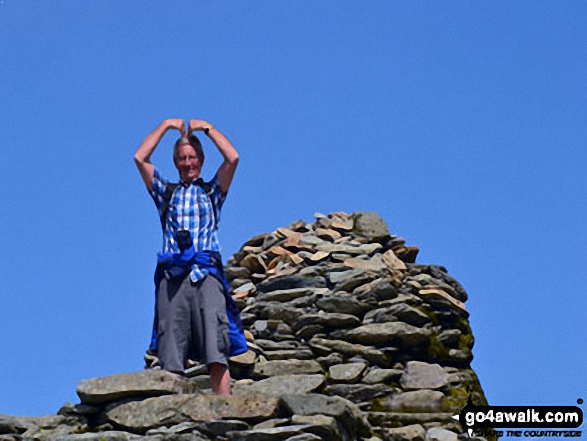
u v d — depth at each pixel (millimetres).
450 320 14664
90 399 11336
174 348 11594
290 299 15094
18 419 11266
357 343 14234
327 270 15531
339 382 13648
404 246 16250
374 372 13695
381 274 15211
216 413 11016
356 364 13773
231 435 10773
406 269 15617
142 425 11031
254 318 14977
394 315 14461
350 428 11320
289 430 10656
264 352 14203
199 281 11695
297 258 15906
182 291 11688
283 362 13945
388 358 14016
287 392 13320
